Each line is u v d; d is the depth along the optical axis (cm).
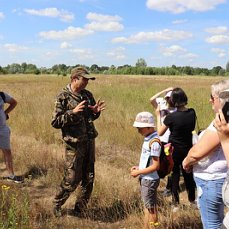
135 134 962
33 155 772
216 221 334
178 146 532
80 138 511
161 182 672
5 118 675
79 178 523
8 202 510
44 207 545
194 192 555
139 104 1471
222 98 284
